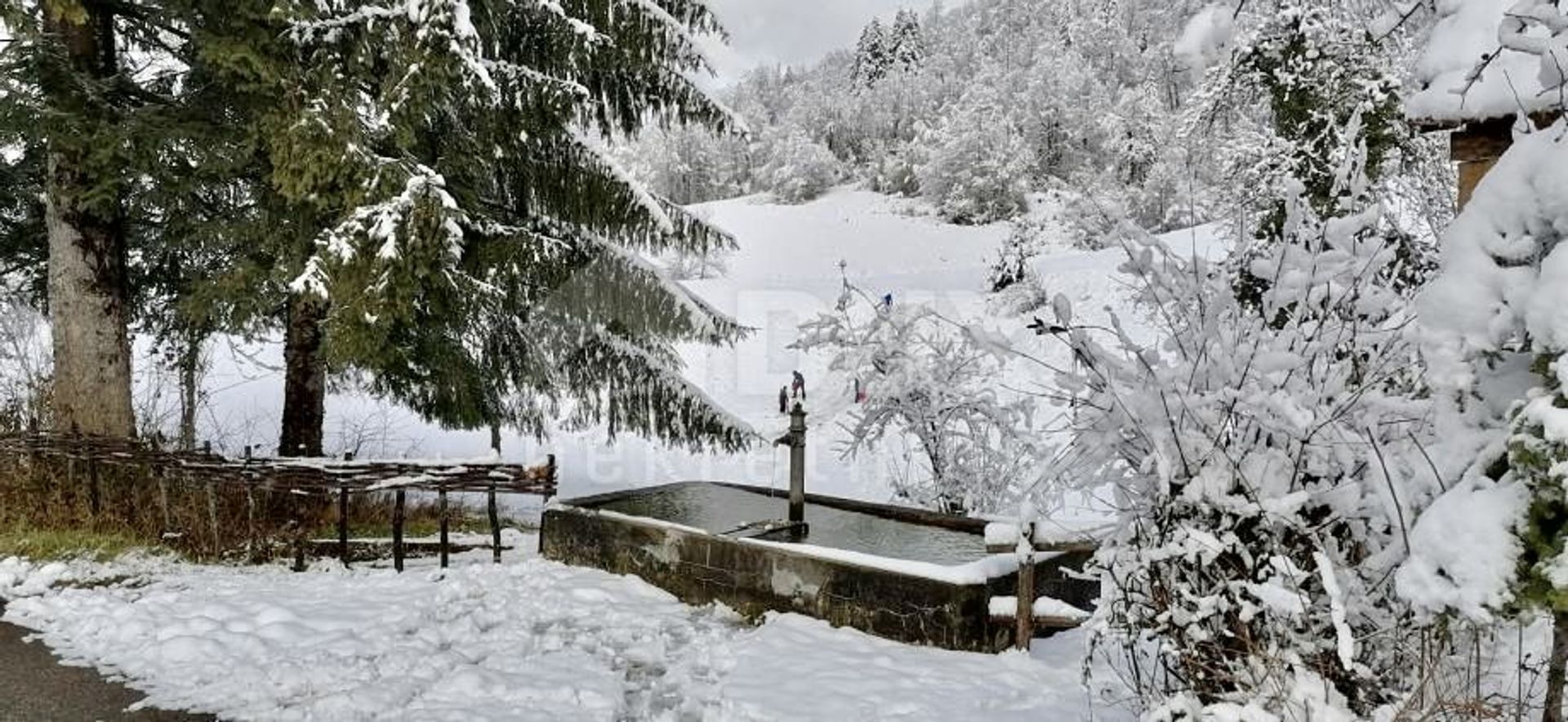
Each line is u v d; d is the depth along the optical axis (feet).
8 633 15.92
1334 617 8.55
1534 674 9.78
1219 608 9.98
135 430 26.48
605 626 17.25
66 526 22.31
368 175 23.02
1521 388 7.96
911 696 13.47
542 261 27.58
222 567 21.02
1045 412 38.09
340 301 23.16
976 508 27.30
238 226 24.80
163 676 14.10
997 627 15.74
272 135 23.27
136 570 20.21
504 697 13.53
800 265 129.80
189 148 23.56
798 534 20.33
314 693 13.55
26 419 27.32
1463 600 7.26
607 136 31.14
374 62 24.72
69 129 22.21
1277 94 29.12
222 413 48.83
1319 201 22.89
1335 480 10.41
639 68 28.81
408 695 13.51
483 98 24.81
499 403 31.22
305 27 23.15
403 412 51.42
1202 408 10.56
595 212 29.50
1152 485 11.05
